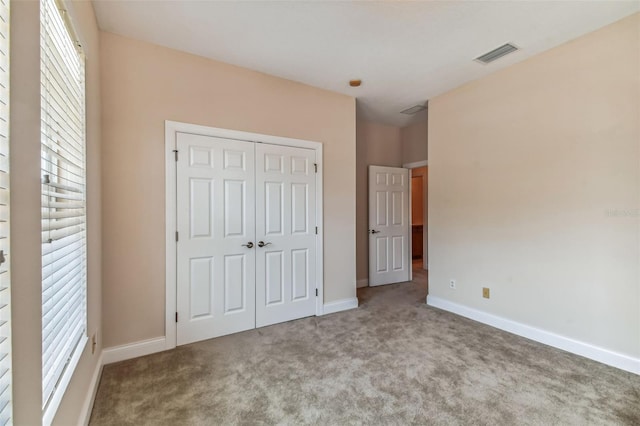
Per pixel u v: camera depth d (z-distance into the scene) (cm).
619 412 170
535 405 177
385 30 229
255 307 296
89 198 182
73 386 139
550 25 222
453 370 217
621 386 195
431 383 200
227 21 218
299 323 310
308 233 330
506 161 290
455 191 340
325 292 343
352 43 246
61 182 138
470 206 324
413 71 296
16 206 82
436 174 362
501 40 242
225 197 279
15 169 82
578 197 240
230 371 216
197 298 266
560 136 250
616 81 219
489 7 202
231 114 282
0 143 76
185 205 260
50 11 121
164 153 251
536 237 267
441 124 355
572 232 244
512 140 285
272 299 307
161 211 249
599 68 227
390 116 446
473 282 321
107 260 228
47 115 113
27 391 86
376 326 302
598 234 229
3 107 77
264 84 300
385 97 364
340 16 212
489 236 305
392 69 292
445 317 328
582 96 237
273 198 307
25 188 88
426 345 258
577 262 241
